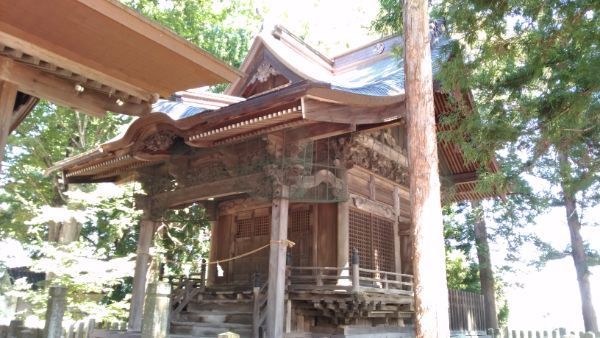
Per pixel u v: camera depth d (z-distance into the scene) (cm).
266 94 868
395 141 1407
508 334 1214
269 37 1443
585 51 759
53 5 459
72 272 1162
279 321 941
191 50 546
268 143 1002
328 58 1836
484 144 865
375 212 1297
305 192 1038
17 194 1416
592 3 718
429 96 537
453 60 862
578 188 921
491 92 884
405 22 569
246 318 1068
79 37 515
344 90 834
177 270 2034
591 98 776
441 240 491
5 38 496
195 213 1559
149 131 1102
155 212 1277
